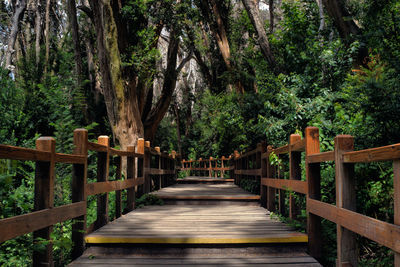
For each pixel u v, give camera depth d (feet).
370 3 27.22
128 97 37.96
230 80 51.01
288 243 13.87
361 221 9.04
